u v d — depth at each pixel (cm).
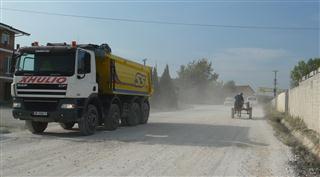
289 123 2488
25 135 1616
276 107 5084
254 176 961
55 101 1559
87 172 952
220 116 3438
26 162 1055
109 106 1888
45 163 1047
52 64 1574
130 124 2202
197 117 3172
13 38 4812
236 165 1088
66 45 1622
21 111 1579
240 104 3294
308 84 1972
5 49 4659
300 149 1447
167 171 986
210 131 1973
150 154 1220
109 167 1013
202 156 1213
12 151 1220
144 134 1753
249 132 1995
